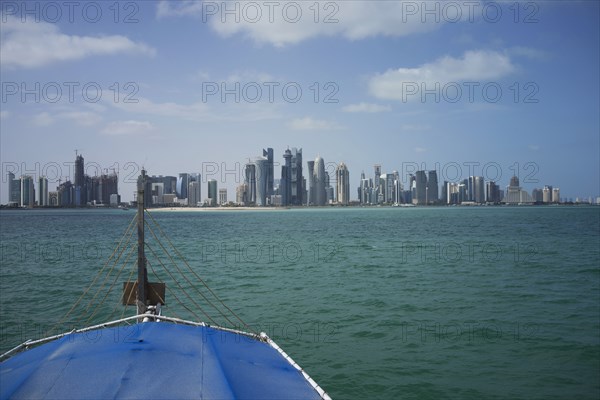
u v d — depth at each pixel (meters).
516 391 16.33
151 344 11.18
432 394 16.17
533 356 19.56
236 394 9.45
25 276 40.50
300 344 21.27
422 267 45.12
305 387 10.68
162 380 9.60
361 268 44.81
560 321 24.80
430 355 19.75
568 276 39.12
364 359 19.31
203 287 35.34
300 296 31.69
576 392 16.22
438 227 121.12
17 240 79.81
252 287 35.19
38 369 9.94
